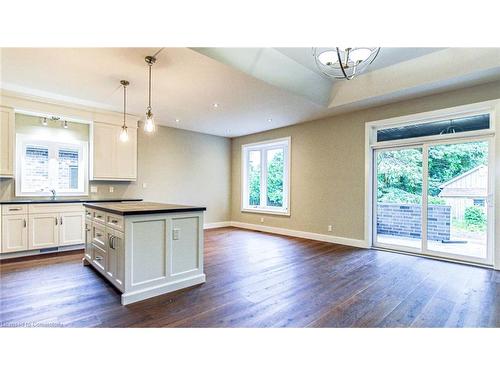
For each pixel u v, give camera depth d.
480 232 3.69
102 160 4.84
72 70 3.16
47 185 4.60
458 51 3.21
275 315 2.22
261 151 6.74
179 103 4.36
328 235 5.21
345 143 4.97
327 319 2.16
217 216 7.05
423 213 4.15
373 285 2.91
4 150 3.91
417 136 4.23
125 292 2.42
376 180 4.71
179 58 2.88
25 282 2.91
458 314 2.25
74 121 4.78
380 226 4.67
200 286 2.86
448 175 3.95
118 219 2.57
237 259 3.92
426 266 3.60
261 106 4.51
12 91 3.91
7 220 3.81
